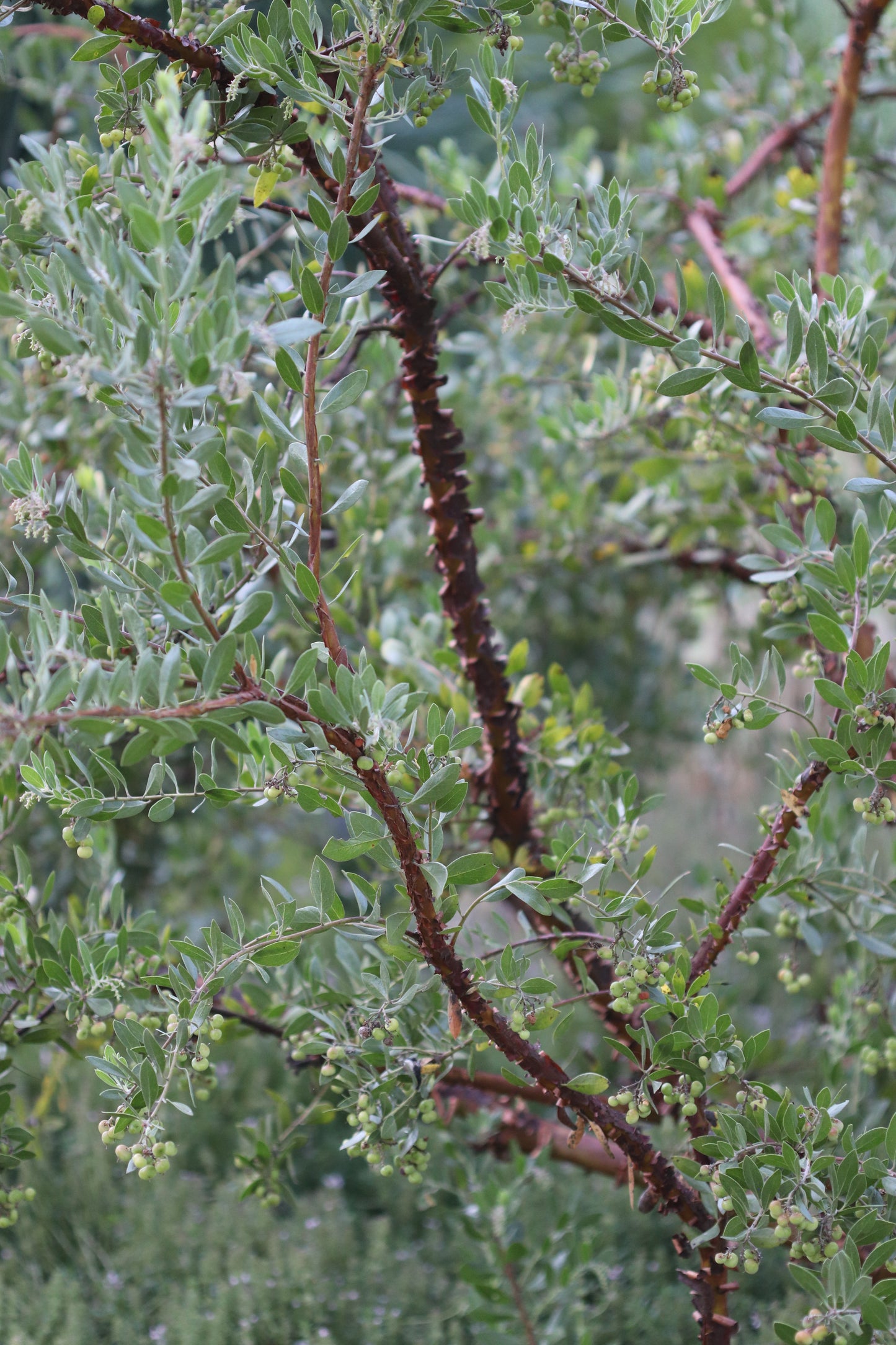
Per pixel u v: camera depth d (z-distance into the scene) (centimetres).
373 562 239
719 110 319
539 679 219
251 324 173
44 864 307
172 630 181
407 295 200
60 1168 313
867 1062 206
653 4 186
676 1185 193
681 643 391
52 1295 253
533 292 188
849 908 205
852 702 186
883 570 190
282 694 180
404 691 180
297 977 207
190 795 183
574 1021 344
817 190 247
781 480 223
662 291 252
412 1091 193
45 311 177
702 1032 188
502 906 231
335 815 182
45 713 173
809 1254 185
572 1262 224
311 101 184
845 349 191
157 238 170
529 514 321
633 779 203
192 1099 185
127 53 192
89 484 215
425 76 186
